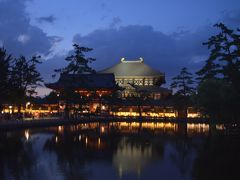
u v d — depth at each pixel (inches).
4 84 2561.5
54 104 4667.8
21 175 1108.5
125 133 2687.0
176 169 1241.4
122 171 1195.3
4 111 3880.4
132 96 5280.5
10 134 2273.6
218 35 2066.9
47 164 1296.8
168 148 1815.9
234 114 1571.1
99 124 3860.7
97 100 4916.3
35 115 3959.2
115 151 1676.9
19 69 3563.0
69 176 1104.8
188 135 2554.1
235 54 1673.2
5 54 2578.7
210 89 1868.8
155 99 5590.6
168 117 4798.2
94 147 1807.3
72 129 2913.4
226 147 1829.5
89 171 1186.6
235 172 1190.3
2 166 1247.5
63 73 3939.5
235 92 1526.8
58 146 1802.4
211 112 1836.9
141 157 1507.1
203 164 1348.4
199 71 2743.6
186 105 4704.7
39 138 2126.0
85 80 4429.1
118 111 5221.5
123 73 6791.3
